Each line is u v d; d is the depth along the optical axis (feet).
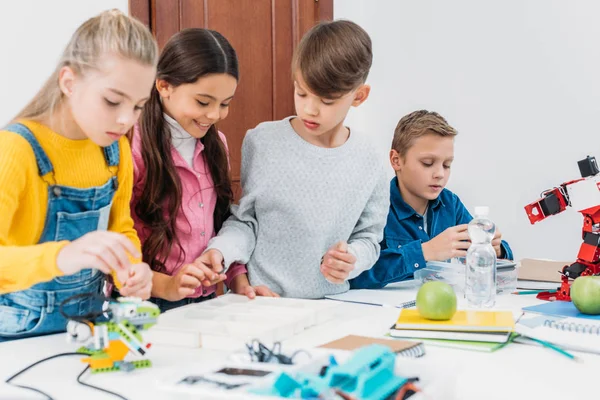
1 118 6.79
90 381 3.01
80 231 4.09
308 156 5.28
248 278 5.31
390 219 6.54
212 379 2.73
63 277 4.04
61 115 3.85
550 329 3.82
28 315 4.00
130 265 3.42
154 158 4.85
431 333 3.71
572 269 4.83
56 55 7.21
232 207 5.40
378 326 4.04
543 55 9.81
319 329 3.96
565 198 5.01
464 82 10.50
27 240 3.86
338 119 4.99
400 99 11.13
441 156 6.36
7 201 3.56
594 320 4.14
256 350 3.13
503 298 4.94
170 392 2.71
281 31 9.57
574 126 9.66
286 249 5.30
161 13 8.06
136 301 3.26
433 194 6.47
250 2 9.14
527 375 3.14
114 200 4.42
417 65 10.90
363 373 2.52
